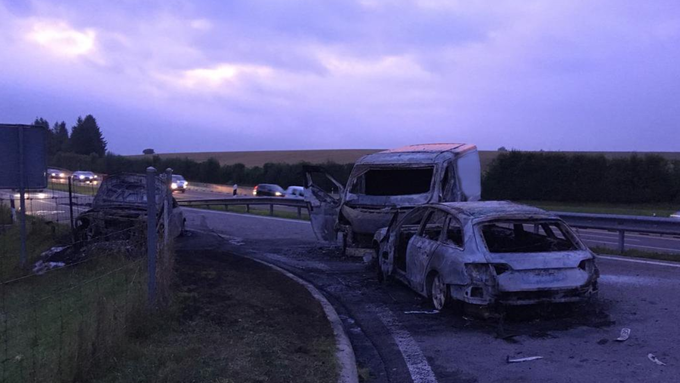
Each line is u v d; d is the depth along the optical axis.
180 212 16.22
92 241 10.59
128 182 13.17
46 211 16.58
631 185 34.31
